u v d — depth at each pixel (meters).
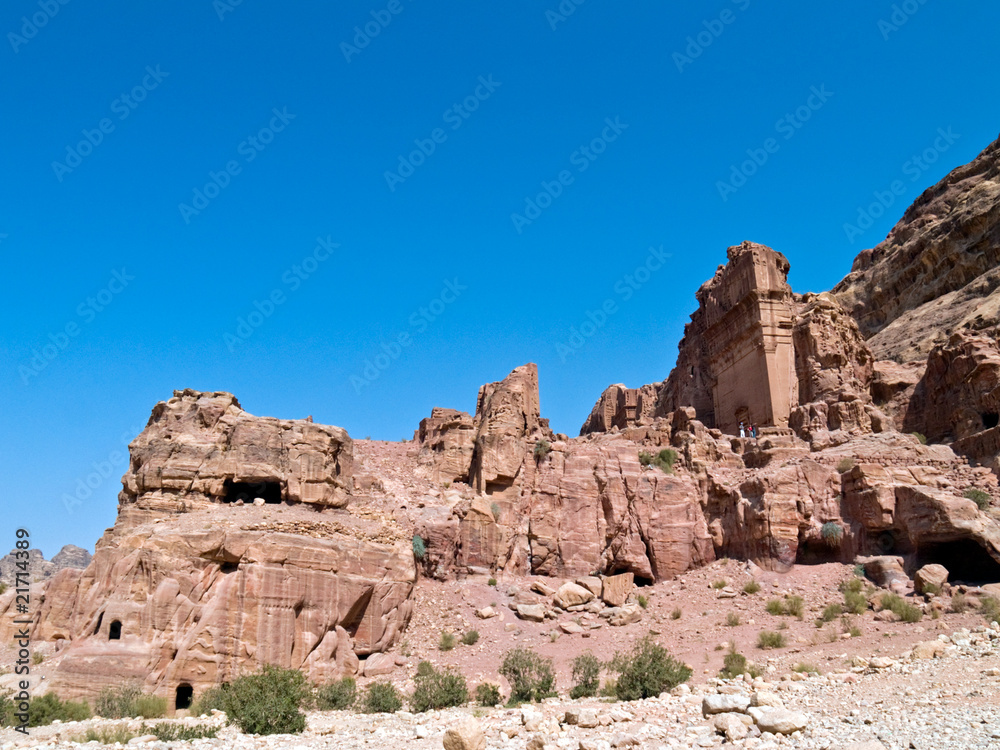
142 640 32.56
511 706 27.09
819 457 43.34
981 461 40.34
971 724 15.52
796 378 52.00
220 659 32.88
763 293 52.94
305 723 23.69
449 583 42.16
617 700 25.95
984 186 71.62
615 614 38.91
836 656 28.84
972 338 46.34
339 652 35.84
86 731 23.22
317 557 36.62
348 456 45.03
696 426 49.22
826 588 37.19
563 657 34.78
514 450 47.50
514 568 43.75
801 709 19.34
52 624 35.31
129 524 37.69
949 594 33.19
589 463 46.88
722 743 15.65
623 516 44.59
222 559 35.19
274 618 34.38
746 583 39.22
